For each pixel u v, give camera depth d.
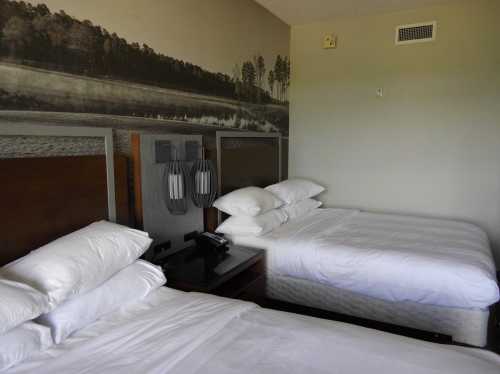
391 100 3.57
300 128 4.00
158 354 1.14
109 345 1.19
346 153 3.83
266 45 3.43
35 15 1.51
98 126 1.82
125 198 1.96
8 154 1.44
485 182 3.30
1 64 1.41
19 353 1.08
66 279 1.25
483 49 3.18
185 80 2.40
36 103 1.54
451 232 2.68
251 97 3.23
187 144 2.34
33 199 1.50
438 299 2.03
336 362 1.11
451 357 1.13
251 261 2.24
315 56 3.85
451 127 3.37
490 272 2.00
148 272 1.64
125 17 1.93
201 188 2.35
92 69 1.77
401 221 3.06
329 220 3.07
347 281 2.26
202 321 1.33
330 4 3.27
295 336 1.26
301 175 4.07
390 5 3.29
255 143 3.32
